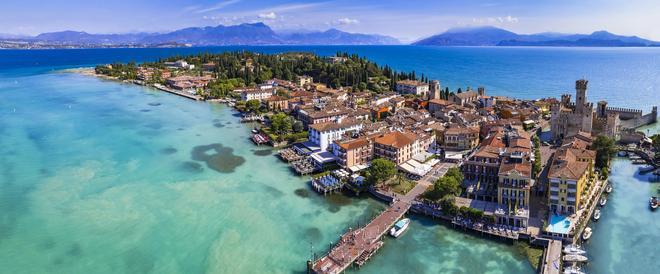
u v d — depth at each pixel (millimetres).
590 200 130000
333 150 178250
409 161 166625
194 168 171375
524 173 121188
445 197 129875
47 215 129250
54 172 165500
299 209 134250
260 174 165000
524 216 115125
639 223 121938
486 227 116375
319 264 101875
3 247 111750
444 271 101312
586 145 162750
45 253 109312
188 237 117062
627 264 102562
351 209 134500
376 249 109375
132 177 160625
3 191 146500
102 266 103812
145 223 124562
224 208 134500
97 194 144625
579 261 102438
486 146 156500
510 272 100500
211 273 101062
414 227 121938
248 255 108562
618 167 165750
